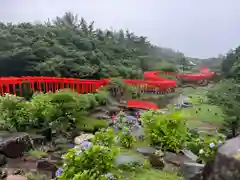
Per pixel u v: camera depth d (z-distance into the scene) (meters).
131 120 11.96
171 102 22.28
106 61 30.56
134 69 32.56
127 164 6.41
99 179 4.16
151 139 8.34
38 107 9.98
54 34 29.39
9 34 25.69
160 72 37.81
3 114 9.05
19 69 23.23
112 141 5.67
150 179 5.85
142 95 23.89
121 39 45.12
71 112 11.24
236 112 11.69
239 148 3.17
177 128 8.60
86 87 21.78
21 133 8.55
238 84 14.07
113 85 22.27
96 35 40.03
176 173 6.27
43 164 6.98
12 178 6.18
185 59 49.19
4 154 7.39
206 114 14.68
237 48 24.59
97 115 14.02
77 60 25.97
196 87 32.44
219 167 3.24
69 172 4.24
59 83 21.70
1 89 18.36
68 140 9.88
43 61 23.84
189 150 8.11
